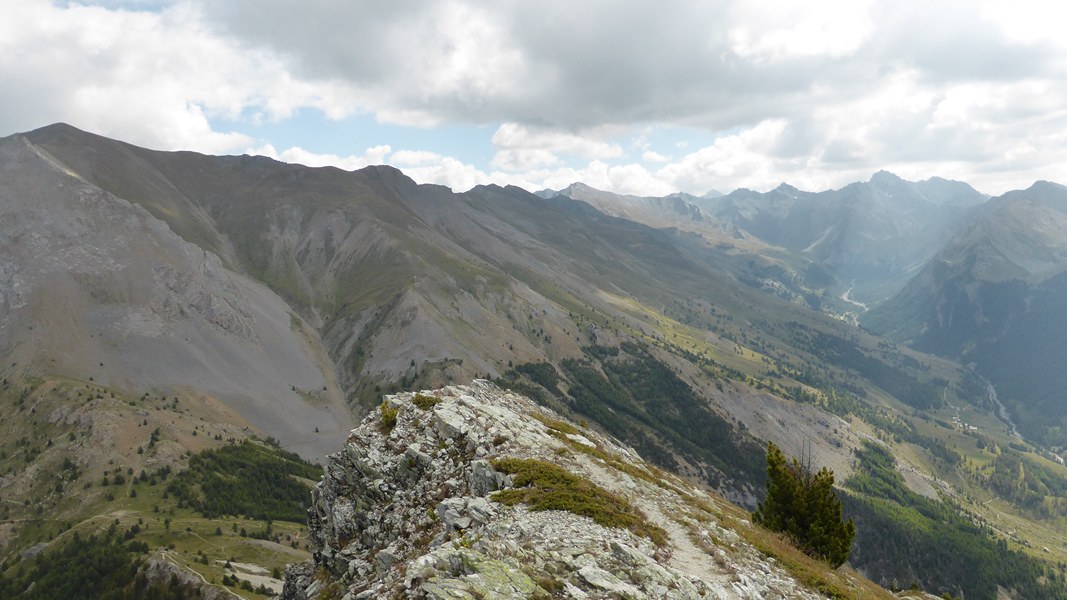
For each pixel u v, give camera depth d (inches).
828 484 1983.3
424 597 843.4
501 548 1031.6
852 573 1865.2
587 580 948.6
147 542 7824.8
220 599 6117.1
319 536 1943.9
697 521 1472.7
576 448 1843.0
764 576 1234.0
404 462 1706.4
